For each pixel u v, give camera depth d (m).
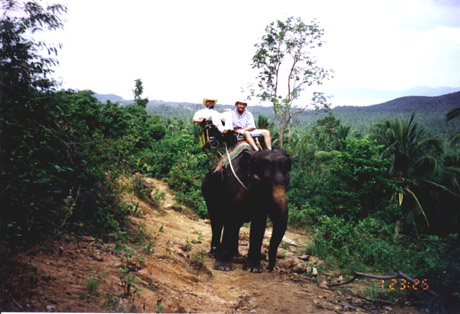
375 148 14.89
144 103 32.41
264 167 5.35
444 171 22.31
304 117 130.25
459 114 15.22
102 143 6.15
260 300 4.78
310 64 26.81
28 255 3.62
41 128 4.29
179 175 11.80
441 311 4.89
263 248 7.82
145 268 4.49
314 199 14.49
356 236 8.17
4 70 3.79
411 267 6.61
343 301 5.14
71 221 4.70
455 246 6.34
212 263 6.24
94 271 3.82
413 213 22.45
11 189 3.74
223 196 6.03
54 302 3.01
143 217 7.29
